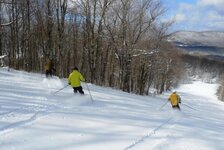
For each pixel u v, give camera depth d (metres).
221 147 11.44
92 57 40.19
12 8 43.34
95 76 40.75
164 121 15.02
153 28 44.62
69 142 9.97
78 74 17.64
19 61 46.16
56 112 13.50
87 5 39.47
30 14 45.78
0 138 9.61
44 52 40.91
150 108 19.98
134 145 10.33
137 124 13.39
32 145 9.34
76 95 17.53
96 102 17.73
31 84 21.16
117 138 10.93
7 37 49.81
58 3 35.19
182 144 11.15
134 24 41.56
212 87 140.75
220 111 42.75
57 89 20.03
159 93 66.31
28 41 49.94
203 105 52.28
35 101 15.25
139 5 41.41
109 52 49.44
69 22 50.12
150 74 55.97
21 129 10.65
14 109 13.09
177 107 19.69
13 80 22.14
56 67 39.06
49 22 37.25
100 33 40.34
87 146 9.78
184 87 134.62
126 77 42.38
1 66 33.00
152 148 10.19
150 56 49.12
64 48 48.44
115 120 13.52
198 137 12.46
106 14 40.16
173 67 74.75
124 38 41.34
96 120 13.05
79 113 13.96
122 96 25.03
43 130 10.84
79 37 51.19
